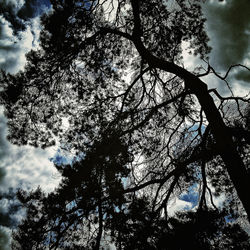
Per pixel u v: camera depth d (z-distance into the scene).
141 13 7.81
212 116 5.38
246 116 6.59
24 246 4.46
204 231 4.75
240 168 4.57
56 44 6.95
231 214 6.30
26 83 7.14
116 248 4.54
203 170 5.70
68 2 6.71
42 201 4.88
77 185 4.71
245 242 4.80
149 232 4.56
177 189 7.77
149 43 8.27
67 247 4.91
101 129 6.56
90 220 5.06
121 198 4.96
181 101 6.89
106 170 5.16
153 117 7.98
